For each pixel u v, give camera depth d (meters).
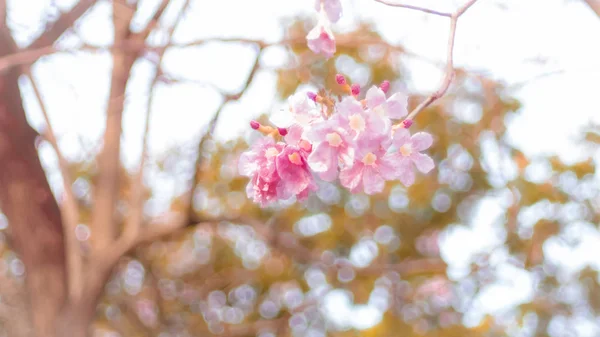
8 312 7.16
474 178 7.37
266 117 7.20
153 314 9.12
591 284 6.73
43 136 6.84
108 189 7.23
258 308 8.67
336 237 7.68
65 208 6.88
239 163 1.83
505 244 6.68
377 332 6.80
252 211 7.99
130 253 8.02
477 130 6.82
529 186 6.11
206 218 7.24
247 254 8.80
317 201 7.76
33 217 6.29
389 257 7.79
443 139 7.20
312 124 1.72
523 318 6.73
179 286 9.09
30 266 6.48
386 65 7.07
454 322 7.21
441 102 7.01
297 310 8.42
